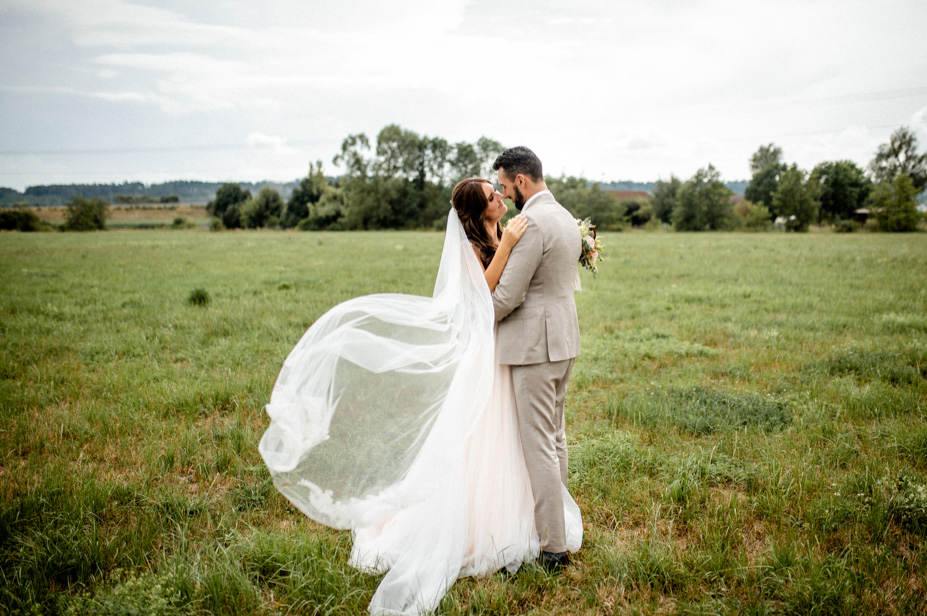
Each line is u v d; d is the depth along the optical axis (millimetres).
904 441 3828
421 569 2455
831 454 3740
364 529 2762
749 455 3777
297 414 2609
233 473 3605
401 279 13352
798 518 3029
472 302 2729
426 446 2570
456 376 2607
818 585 2365
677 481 3281
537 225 2572
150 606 2209
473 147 82375
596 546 2789
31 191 169500
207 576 2418
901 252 21375
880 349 6293
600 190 73125
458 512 2516
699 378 5492
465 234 2836
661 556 2598
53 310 8711
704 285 12281
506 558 2670
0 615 2223
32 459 3674
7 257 20859
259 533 2809
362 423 2646
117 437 4102
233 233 59750
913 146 75562
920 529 2865
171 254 22938
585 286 12344
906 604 2314
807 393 4891
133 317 8367
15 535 2762
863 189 77750
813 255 20422
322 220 80375
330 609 2307
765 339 7094
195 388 4961
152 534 2848
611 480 3467
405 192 78312
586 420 4516
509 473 2727
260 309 8945
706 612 2295
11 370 5613
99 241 36750
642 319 8523
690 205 71750
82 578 2510
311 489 2568
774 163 86500
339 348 2676
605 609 2404
